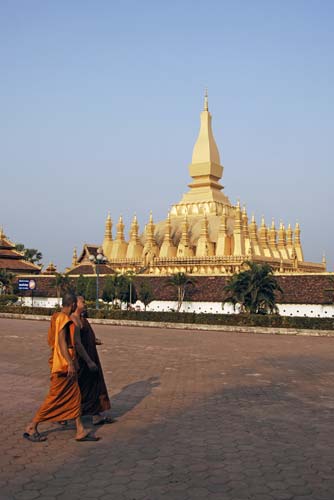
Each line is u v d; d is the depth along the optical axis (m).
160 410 12.52
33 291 61.53
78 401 10.00
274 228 80.31
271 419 11.66
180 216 80.62
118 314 45.44
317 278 47.50
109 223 80.69
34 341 28.77
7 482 7.79
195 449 9.39
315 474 8.14
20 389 15.09
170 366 20.06
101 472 8.20
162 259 69.62
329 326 36.47
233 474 8.12
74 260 74.88
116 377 17.39
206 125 82.31
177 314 42.34
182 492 7.41
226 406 13.00
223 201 81.69
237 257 63.50
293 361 22.09
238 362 21.52
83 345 10.99
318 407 12.95
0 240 76.88
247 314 39.81
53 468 8.39
